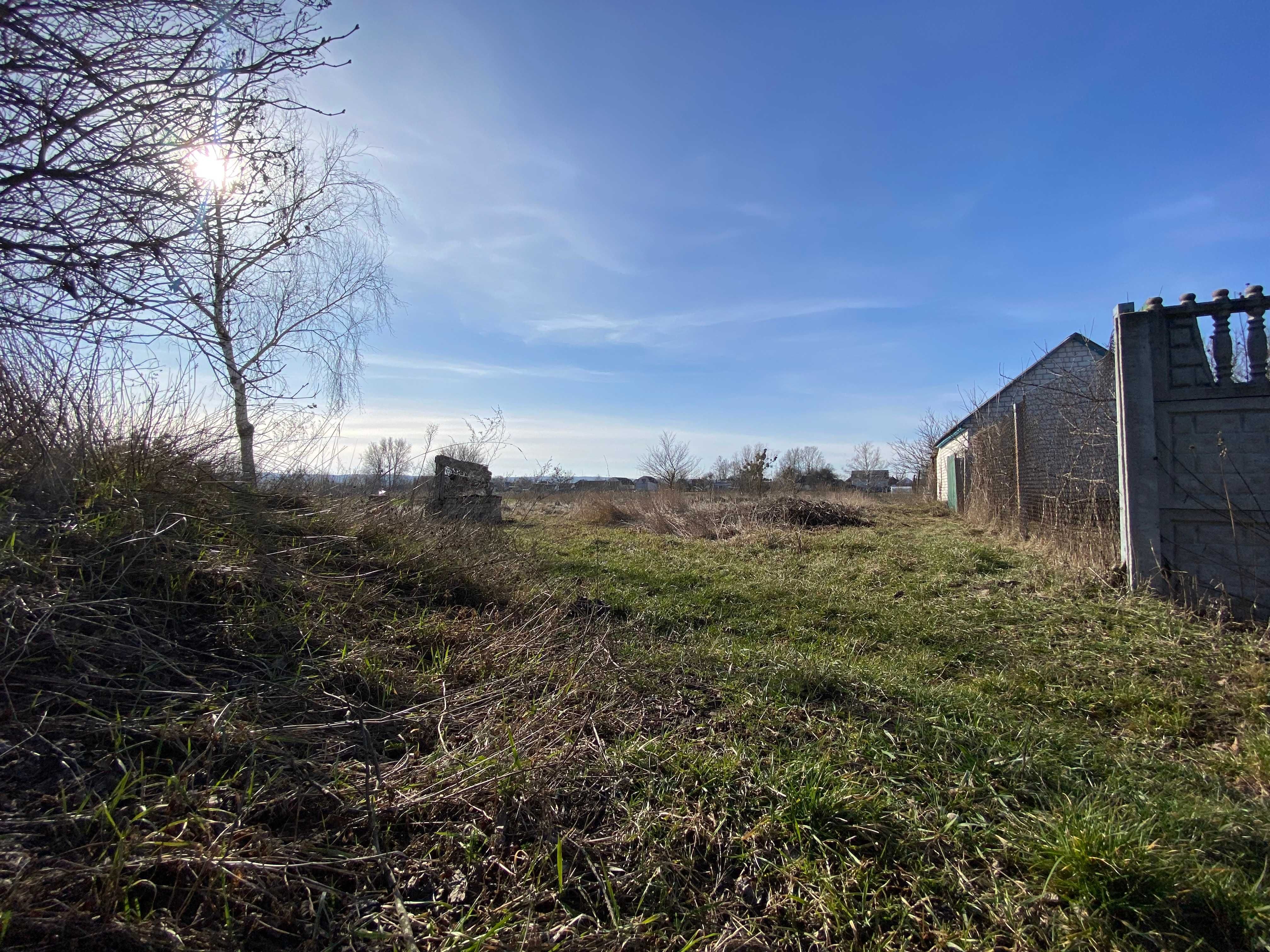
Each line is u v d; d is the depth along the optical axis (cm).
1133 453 567
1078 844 202
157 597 289
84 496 326
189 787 194
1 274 289
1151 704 360
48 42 262
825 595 629
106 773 192
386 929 162
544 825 206
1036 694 380
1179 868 197
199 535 352
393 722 261
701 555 922
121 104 284
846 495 2570
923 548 926
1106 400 784
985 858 209
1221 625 491
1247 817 234
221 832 178
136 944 142
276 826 191
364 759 233
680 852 204
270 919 160
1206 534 547
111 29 288
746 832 212
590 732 275
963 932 179
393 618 371
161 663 251
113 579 286
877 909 185
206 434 408
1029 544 937
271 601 328
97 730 206
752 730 286
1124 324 573
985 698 364
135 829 172
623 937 168
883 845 211
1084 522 718
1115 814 225
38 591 256
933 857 209
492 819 206
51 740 198
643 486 2447
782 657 393
